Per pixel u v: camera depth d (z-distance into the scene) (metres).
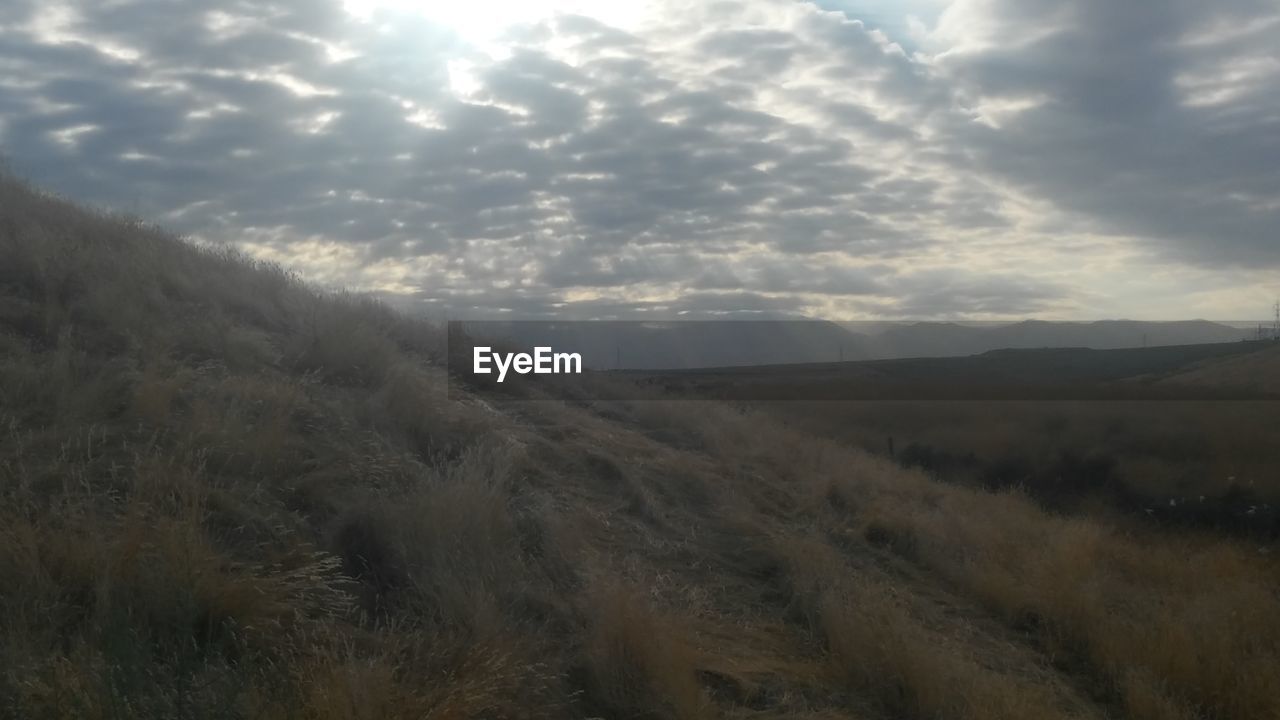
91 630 5.49
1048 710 7.86
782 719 6.80
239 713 5.04
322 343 11.54
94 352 9.43
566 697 6.43
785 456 17.11
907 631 8.26
